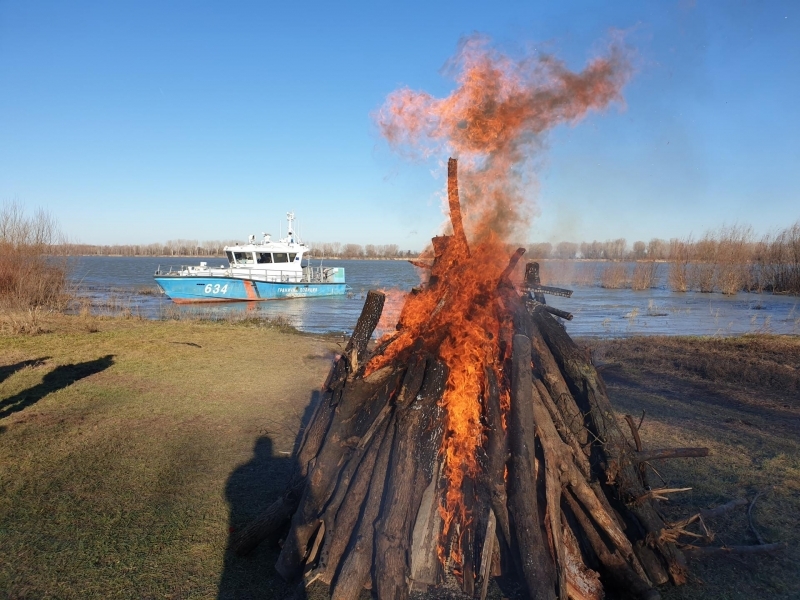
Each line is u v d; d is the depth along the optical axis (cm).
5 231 2080
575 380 463
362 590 392
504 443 416
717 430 764
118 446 683
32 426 749
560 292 549
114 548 452
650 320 2405
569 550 410
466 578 393
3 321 1605
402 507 389
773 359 1282
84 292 3569
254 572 425
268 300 3203
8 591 392
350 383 439
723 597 395
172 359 1207
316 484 420
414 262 601
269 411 851
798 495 558
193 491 562
